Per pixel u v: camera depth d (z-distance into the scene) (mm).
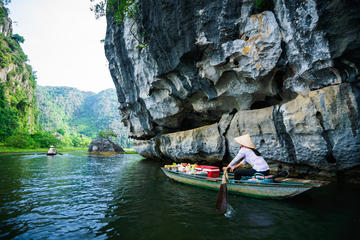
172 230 3582
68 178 9148
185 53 9344
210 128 10977
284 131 7742
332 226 3639
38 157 22797
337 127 6172
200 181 6715
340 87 6082
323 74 6566
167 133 15859
